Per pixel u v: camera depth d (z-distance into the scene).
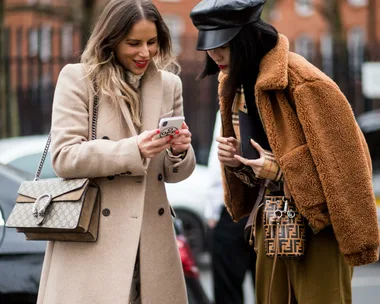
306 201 4.42
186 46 23.70
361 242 4.42
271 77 4.41
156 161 4.67
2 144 10.05
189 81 20.34
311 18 42.72
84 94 4.51
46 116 18.62
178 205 12.97
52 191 4.41
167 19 42.59
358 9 41.59
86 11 22.17
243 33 4.49
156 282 4.62
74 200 4.34
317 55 20.86
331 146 4.42
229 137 4.83
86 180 4.38
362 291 10.37
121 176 4.51
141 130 4.58
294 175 4.43
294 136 4.48
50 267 4.61
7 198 5.79
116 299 4.41
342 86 20.58
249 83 4.64
